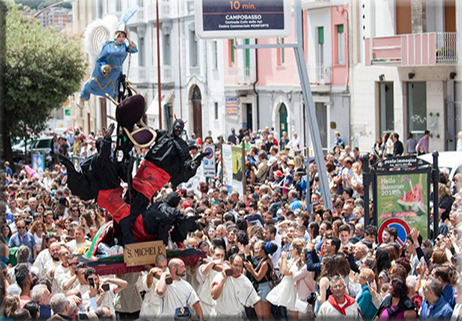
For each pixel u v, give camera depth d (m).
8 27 55.78
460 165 24.88
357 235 17.62
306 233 17.50
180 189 24.59
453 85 39.41
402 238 18.48
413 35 39.78
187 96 61.59
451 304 13.08
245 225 18.47
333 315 12.97
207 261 14.80
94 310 13.20
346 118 46.59
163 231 14.41
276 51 53.00
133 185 14.51
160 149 14.61
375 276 14.37
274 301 14.95
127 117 14.49
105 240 15.01
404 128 41.91
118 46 15.02
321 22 47.81
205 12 20.55
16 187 26.92
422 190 18.41
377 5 43.12
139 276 15.06
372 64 42.09
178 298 13.53
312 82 48.44
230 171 27.23
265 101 54.75
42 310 12.95
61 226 20.12
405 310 12.70
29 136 56.97
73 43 57.84
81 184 14.34
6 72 54.47
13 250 18.95
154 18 63.44
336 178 24.92
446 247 15.74
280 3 20.94
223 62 57.22
